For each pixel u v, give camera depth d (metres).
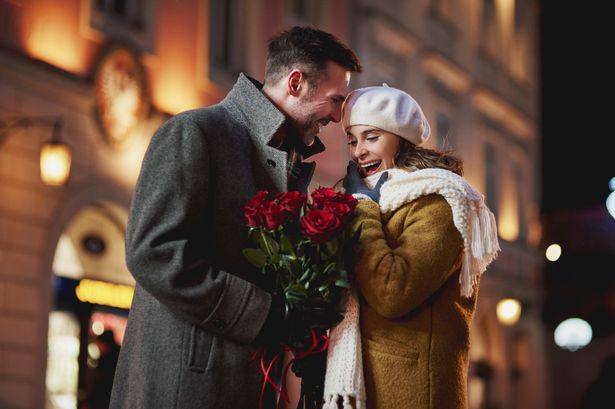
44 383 15.81
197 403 4.44
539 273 34.97
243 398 4.52
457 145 30.73
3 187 15.48
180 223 4.45
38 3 16.36
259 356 4.58
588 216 34.94
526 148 35.47
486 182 32.75
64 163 15.53
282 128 4.93
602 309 34.59
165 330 4.51
